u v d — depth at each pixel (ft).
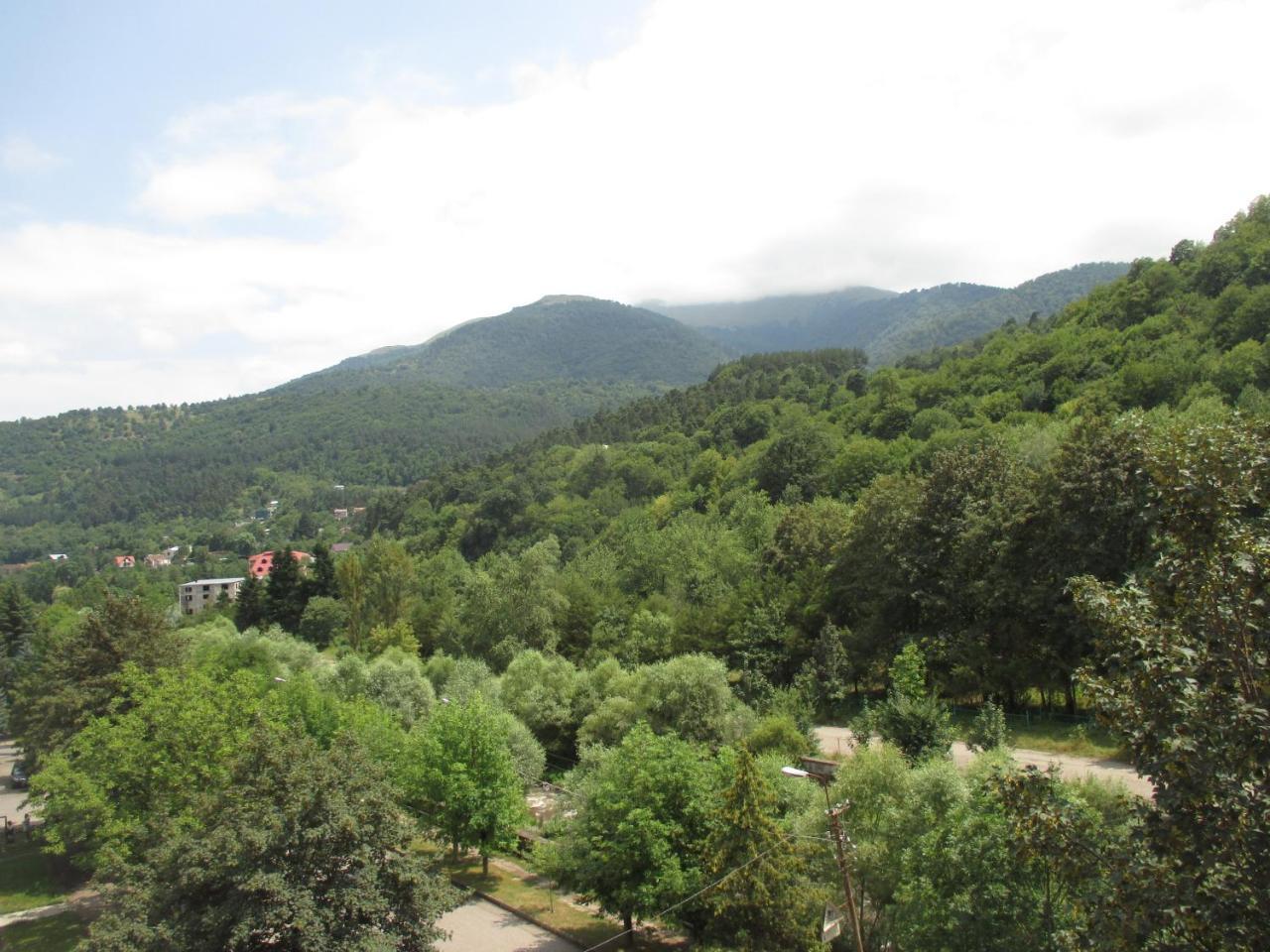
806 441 375.66
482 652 241.35
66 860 144.25
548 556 243.19
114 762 118.11
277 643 244.42
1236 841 32.32
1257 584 34.60
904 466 313.12
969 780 77.41
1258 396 210.59
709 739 141.69
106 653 159.22
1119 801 40.52
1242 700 33.63
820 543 219.41
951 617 164.96
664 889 87.45
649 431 655.76
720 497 401.90
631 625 221.87
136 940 68.69
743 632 189.57
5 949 110.93
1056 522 141.38
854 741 124.06
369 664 216.95
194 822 96.73
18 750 247.91
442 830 127.34
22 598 333.42
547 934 109.91
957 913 63.10
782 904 74.95
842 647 170.91
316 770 75.97
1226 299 298.15
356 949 69.87
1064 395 314.96
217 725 117.80
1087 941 38.19
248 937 68.59
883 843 79.51
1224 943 31.83
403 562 318.86
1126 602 39.63
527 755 153.17
